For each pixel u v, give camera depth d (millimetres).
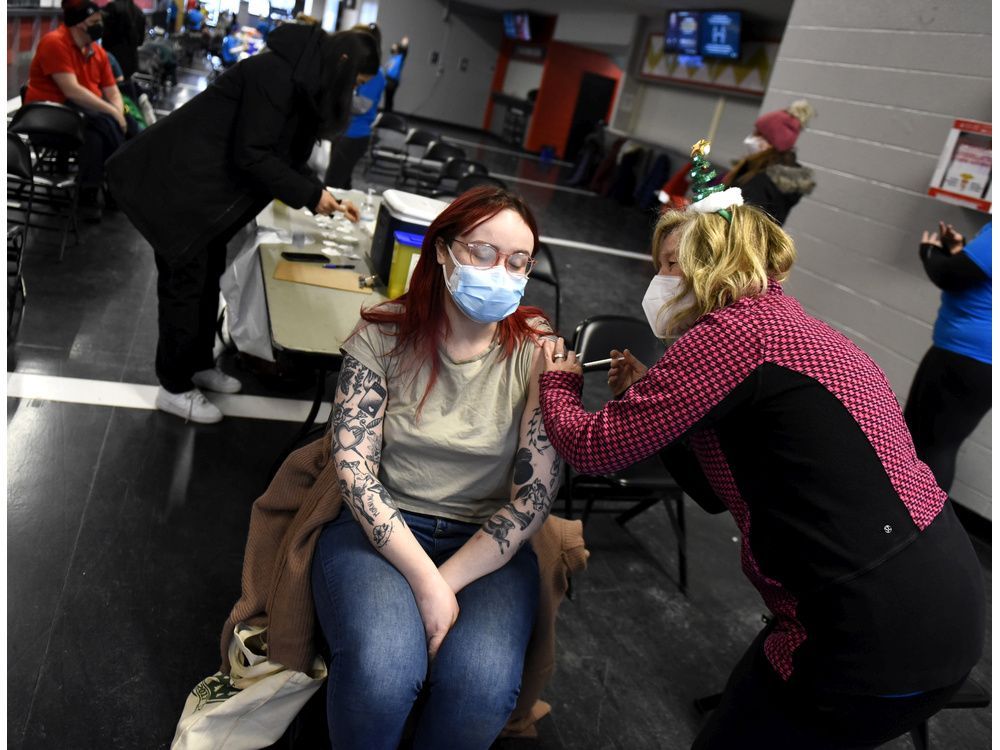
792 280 4895
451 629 1393
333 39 2459
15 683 1688
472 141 17297
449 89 20328
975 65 3883
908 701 1224
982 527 3607
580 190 12969
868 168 4430
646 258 8125
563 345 1549
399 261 2482
